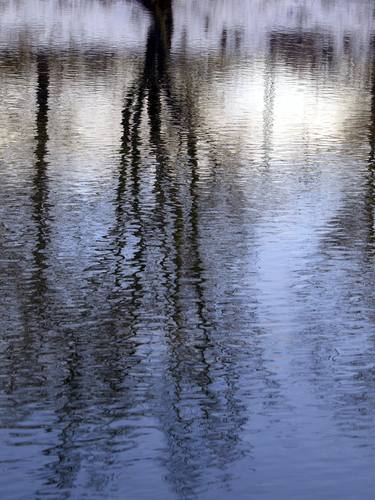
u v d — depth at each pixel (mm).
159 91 38406
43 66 43281
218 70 45062
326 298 17000
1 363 14203
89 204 22312
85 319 15906
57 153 27359
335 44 58219
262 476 11234
